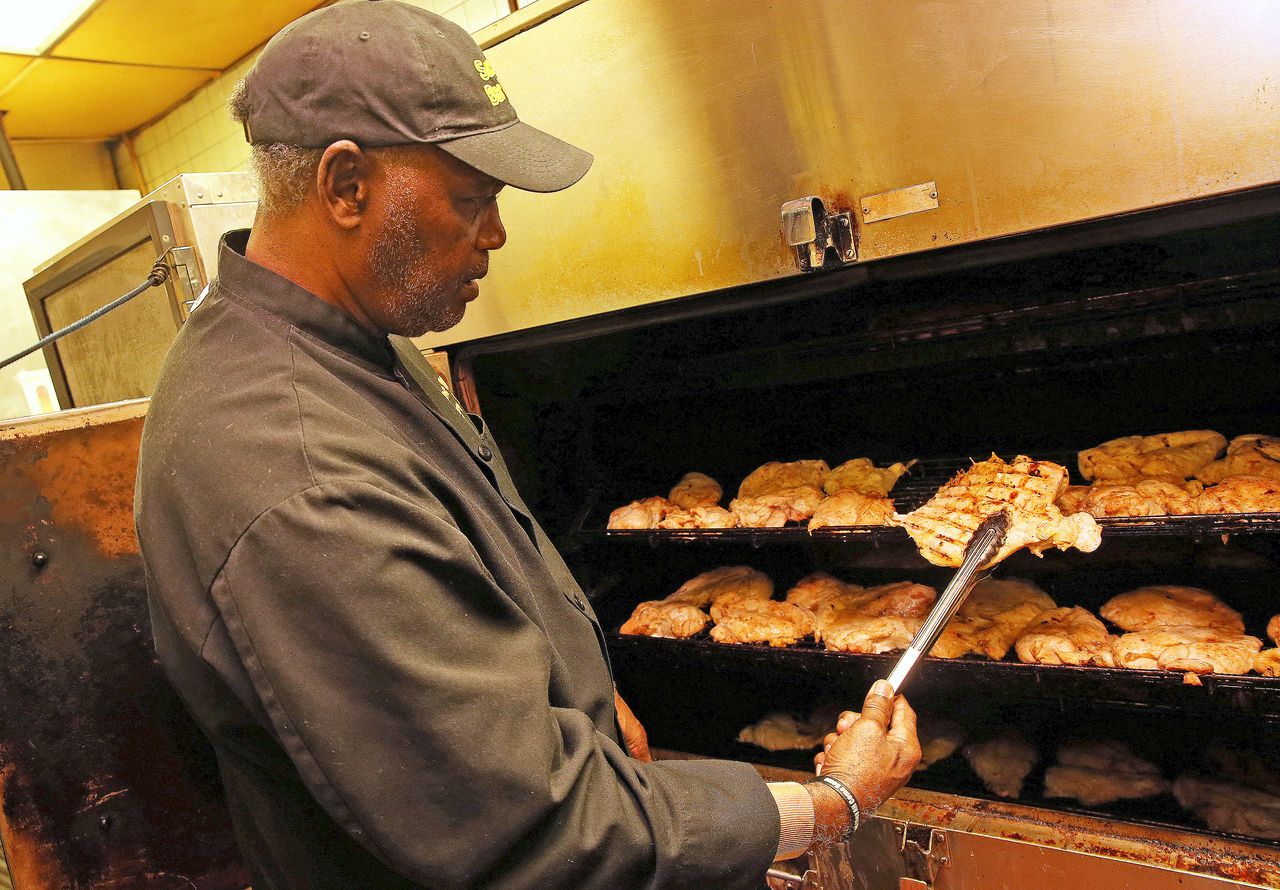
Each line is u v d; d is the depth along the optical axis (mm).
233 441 1043
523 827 998
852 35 1521
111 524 1713
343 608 966
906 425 2266
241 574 988
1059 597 2080
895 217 1560
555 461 2457
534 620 1250
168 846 1762
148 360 2252
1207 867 1441
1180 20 1274
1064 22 1352
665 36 1704
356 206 1094
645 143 1781
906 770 1346
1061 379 2041
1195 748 1870
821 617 2029
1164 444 1868
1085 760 1850
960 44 1438
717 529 2006
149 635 1749
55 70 3658
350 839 1202
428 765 982
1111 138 1361
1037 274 1848
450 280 1188
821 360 2174
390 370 1323
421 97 1064
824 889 1836
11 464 1599
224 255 1199
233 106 1153
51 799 1627
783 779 1993
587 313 1951
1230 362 1853
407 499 1069
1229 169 1289
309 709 971
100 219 3457
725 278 1760
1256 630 1788
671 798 1145
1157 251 1744
